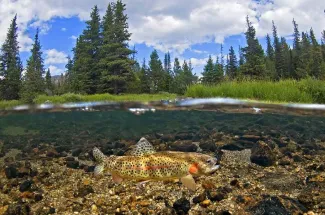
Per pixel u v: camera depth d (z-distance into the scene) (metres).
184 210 4.65
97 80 36.44
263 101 13.48
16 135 24.27
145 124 24.06
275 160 7.68
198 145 10.20
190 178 2.70
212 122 21.77
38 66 48.72
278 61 60.34
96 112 19.06
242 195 5.20
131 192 5.61
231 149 8.73
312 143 11.95
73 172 7.41
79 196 5.55
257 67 37.16
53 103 16.81
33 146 13.65
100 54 37.44
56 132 24.55
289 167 7.32
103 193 5.63
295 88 13.51
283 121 18.77
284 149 9.68
